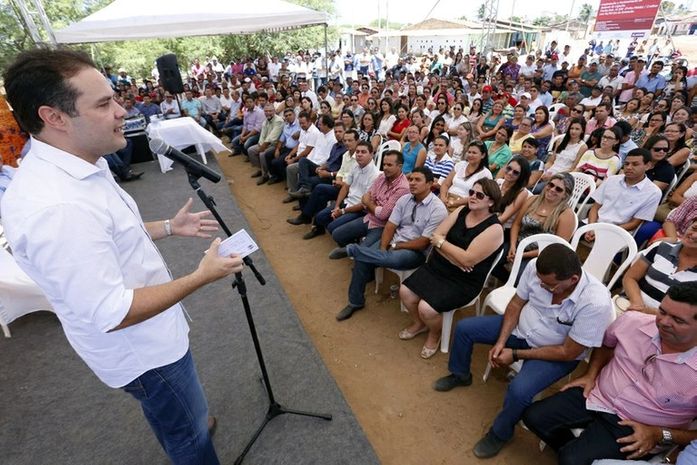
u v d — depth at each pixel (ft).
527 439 6.30
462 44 77.41
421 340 8.43
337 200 12.28
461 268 7.41
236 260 3.29
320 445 5.66
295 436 5.79
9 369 7.13
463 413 6.74
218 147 18.76
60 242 2.52
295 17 20.51
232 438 5.79
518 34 74.95
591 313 5.40
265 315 8.46
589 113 20.08
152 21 17.51
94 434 5.87
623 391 5.08
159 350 3.48
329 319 9.20
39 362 7.27
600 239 8.09
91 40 18.07
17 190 2.60
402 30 77.36
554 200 8.94
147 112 26.53
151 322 3.39
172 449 4.07
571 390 5.54
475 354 8.10
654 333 5.00
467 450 6.13
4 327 7.80
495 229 7.25
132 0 18.17
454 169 12.64
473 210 7.48
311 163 15.16
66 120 2.68
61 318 3.18
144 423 6.02
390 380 7.44
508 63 37.06
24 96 2.58
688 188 10.57
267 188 17.88
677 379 4.64
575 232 8.43
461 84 32.09
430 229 8.54
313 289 10.38
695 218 6.26
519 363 6.40
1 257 7.68
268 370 7.01
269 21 20.16
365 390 7.24
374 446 6.22
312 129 15.80
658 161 11.27
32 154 2.78
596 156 12.60
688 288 4.30
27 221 2.48
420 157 14.25
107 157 16.16
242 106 26.17
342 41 82.07
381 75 51.70
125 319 2.74
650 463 4.56
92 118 2.74
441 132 16.21
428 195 8.66
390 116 20.49
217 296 9.12
